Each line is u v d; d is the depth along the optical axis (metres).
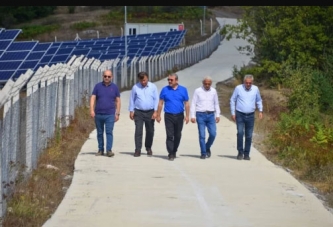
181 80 81.31
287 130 32.16
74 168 25.86
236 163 27.92
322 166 26.16
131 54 89.81
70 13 169.00
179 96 28.50
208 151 29.61
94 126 39.25
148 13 163.12
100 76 58.12
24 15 163.38
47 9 166.62
